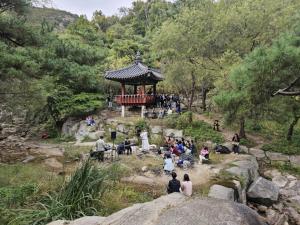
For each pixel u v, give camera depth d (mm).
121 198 8969
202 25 22609
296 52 9969
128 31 70750
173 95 30797
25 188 8539
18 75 13320
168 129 21797
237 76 12883
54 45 17000
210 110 27234
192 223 2695
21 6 13633
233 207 2953
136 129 22359
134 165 14672
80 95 27688
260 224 2820
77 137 24656
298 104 16859
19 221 6266
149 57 46094
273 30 20656
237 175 13266
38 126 29469
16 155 17469
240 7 21969
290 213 11914
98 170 8109
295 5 21188
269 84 11180
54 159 16281
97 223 3625
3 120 30234
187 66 22938
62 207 6488
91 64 24000
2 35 14117
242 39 21672
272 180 15531
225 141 19953
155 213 3096
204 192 10797
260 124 23047
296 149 18594
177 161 15430
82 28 62438
